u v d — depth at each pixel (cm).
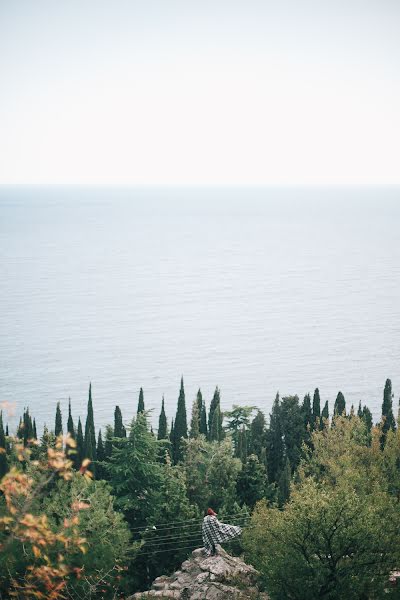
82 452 7825
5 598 2923
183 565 3822
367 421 9812
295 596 3294
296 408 9500
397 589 3316
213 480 6088
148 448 5622
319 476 5912
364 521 3366
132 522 5541
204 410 10250
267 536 3656
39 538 1905
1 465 7694
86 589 3659
